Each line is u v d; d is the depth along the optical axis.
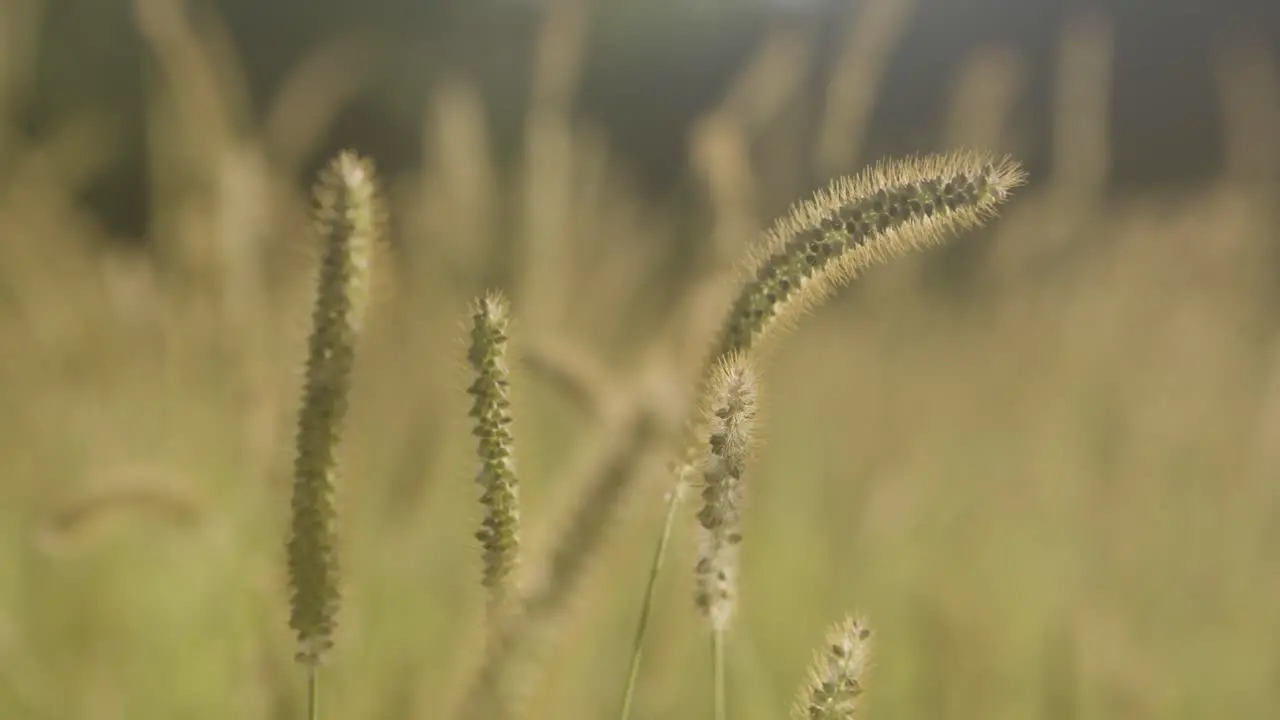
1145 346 1.75
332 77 1.50
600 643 0.95
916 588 1.30
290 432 0.82
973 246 2.05
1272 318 2.01
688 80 4.12
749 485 0.72
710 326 0.81
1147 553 1.47
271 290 1.15
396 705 0.87
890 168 0.71
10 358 1.61
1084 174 1.88
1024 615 1.30
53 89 3.40
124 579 1.20
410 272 1.45
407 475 1.05
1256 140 2.12
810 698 0.70
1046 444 1.59
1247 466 1.59
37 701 1.05
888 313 1.88
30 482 1.34
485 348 0.72
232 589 0.91
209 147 1.29
